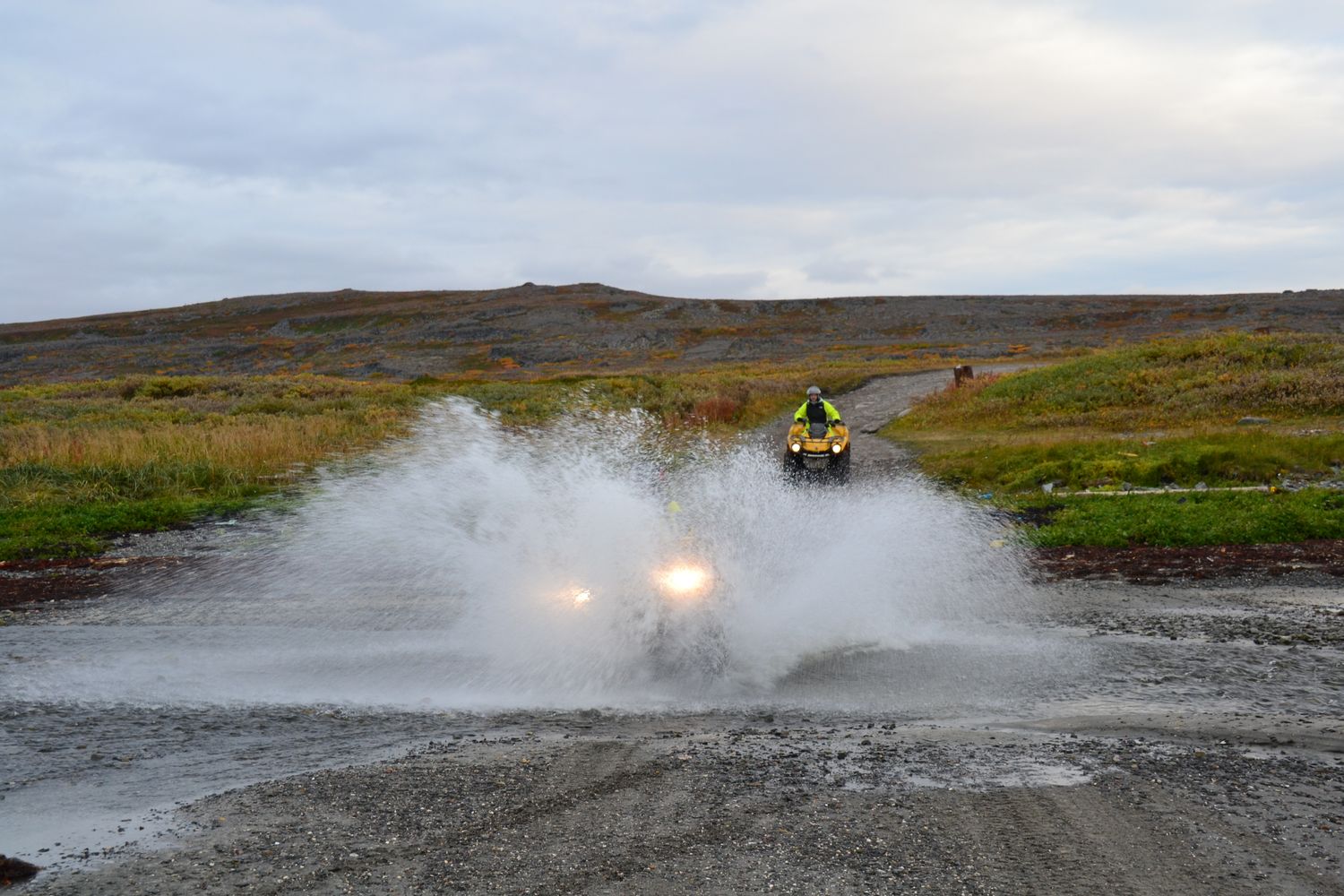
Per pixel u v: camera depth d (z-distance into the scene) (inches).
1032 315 5251.0
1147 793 172.4
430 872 143.3
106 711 241.3
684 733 217.9
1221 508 526.6
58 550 522.0
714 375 2170.3
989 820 161.3
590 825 161.0
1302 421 907.4
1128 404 1090.7
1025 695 245.1
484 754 201.2
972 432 1040.2
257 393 1589.6
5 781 187.9
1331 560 408.5
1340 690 238.4
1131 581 390.3
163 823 164.2
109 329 6240.2
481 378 3051.2
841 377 1905.8
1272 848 148.0
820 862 145.3
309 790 179.2
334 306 7022.6
